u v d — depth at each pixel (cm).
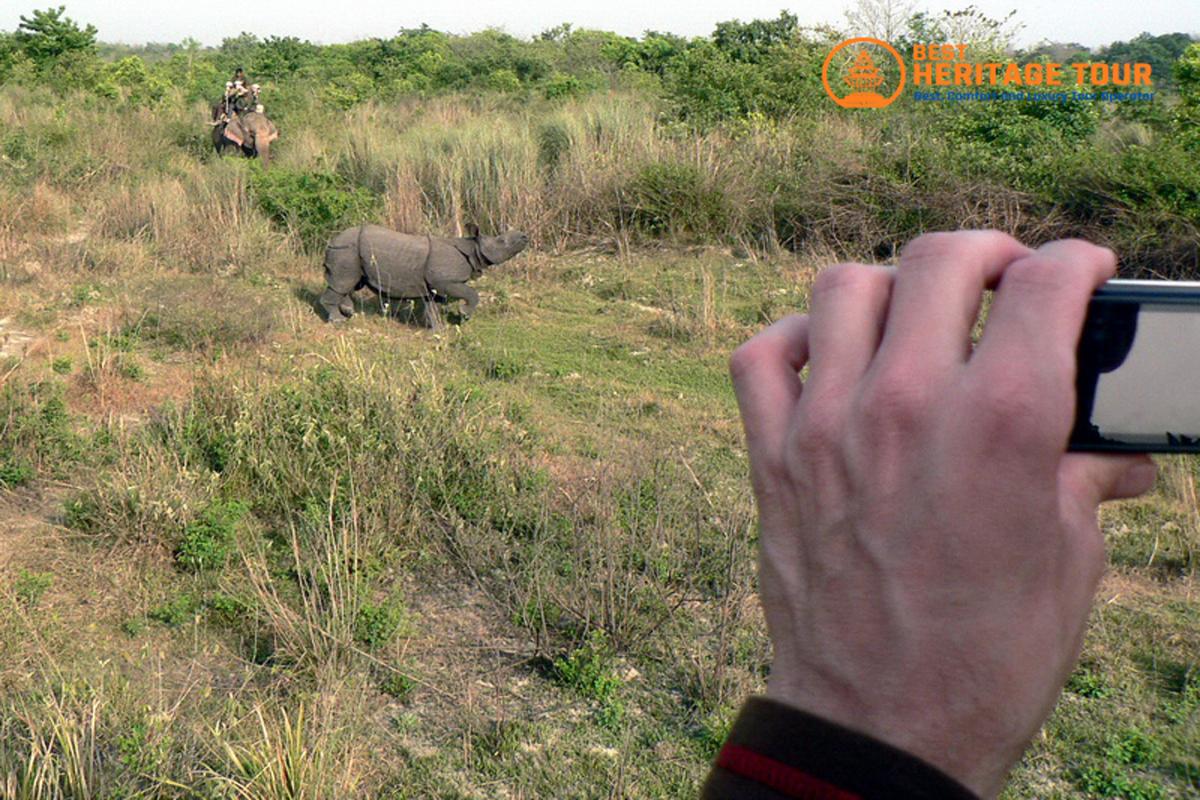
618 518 562
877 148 1183
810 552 55
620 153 1309
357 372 673
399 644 470
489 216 1199
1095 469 56
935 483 51
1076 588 51
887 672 51
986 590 50
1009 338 52
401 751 409
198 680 445
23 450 625
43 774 361
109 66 2695
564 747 412
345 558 485
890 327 56
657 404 757
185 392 755
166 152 1689
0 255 1068
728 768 51
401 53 3481
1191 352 57
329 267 916
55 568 523
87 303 938
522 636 484
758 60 1659
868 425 53
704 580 516
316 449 591
